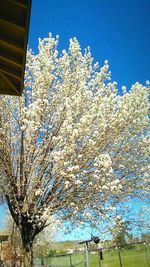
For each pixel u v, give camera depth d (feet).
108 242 41.19
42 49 44.01
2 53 14.42
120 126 40.98
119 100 42.32
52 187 38.47
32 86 42.63
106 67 45.37
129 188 43.09
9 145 41.19
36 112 38.04
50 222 35.86
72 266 46.14
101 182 37.52
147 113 43.88
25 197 37.93
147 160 44.75
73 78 43.62
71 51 44.78
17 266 41.83
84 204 38.73
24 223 38.58
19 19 12.10
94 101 41.88
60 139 37.55
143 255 35.22
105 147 41.65
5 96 41.19
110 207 37.91
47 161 38.86
